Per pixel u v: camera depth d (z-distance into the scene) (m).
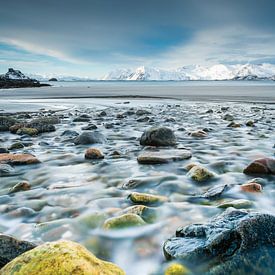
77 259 0.97
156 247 1.35
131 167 2.75
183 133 4.71
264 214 1.28
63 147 3.70
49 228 1.52
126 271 1.19
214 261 1.14
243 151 3.42
